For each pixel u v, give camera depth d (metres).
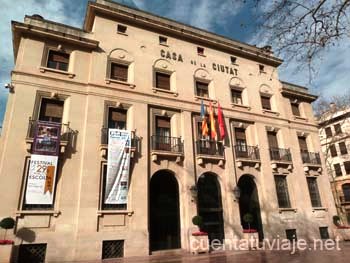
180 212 15.29
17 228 11.44
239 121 19.72
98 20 16.98
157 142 15.83
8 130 12.48
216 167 17.23
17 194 11.80
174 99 17.47
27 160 12.45
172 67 18.44
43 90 13.95
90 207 12.85
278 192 19.19
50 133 12.95
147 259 11.89
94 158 13.72
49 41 15.15
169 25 19.09
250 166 18.50
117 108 15.52
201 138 17.67
